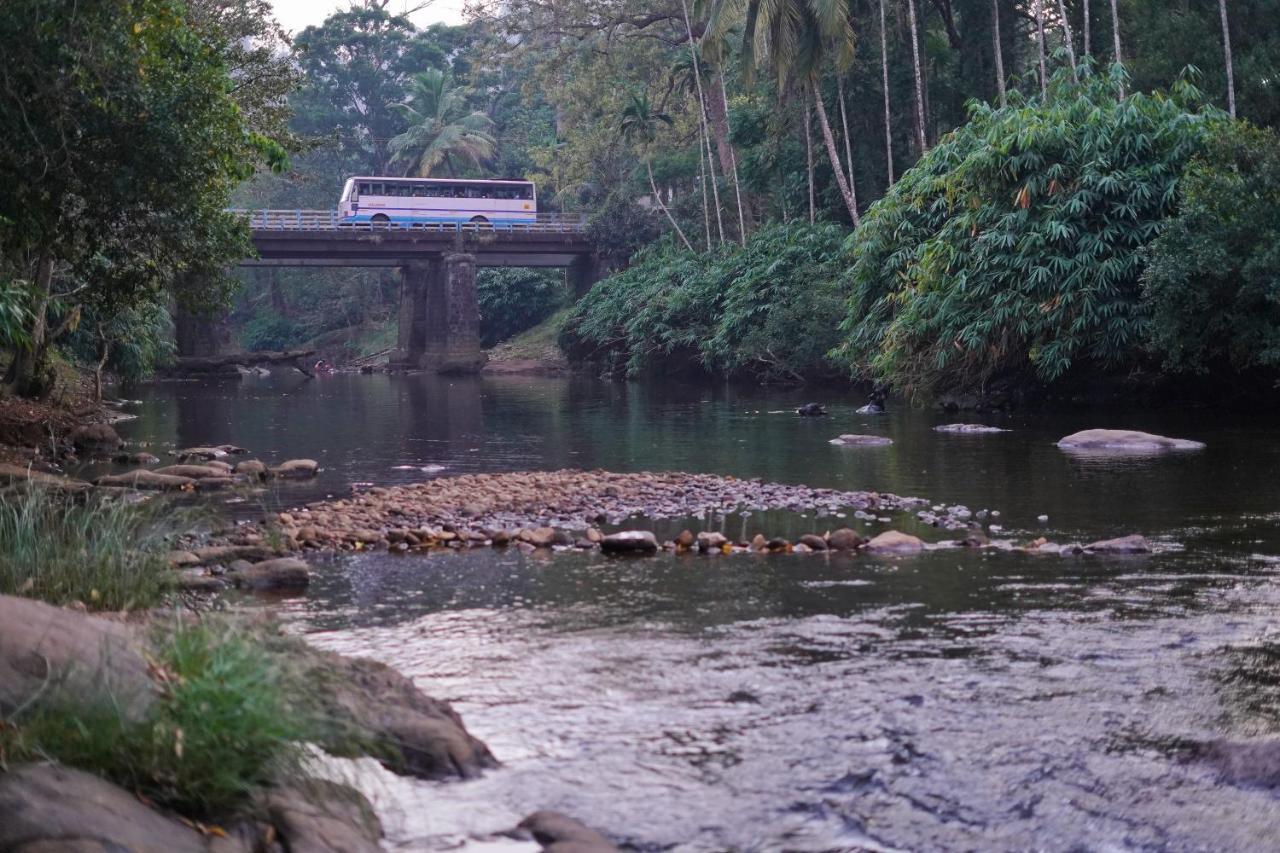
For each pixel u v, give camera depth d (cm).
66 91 1397
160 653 434
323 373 6016
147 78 1472
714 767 450
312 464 1541
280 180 7681
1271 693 539
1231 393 2359
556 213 6350
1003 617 695
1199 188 2042
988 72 3950
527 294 6575
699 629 671
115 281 1914
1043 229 2283
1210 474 1388
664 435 2105
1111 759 457
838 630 665
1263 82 2758
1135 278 2216
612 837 390
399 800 413
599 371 5156
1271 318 2019
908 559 898
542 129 7394
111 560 641
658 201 5506
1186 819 404
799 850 383
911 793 427
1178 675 569
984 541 963
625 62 5766
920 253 2553
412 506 1195
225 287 2194
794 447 1841
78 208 1691
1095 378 2495
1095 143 2294
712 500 1246
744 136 4534
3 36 1301
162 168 1523
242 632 468
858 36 3944
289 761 386
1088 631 658
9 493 845
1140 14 3225
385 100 8256
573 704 528
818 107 3672
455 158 7325
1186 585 784
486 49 5969
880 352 2706
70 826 315
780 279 3806
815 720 504
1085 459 1579
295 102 7881
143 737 365
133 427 2359
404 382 4716
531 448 1897
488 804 413
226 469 1500
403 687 496
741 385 4003
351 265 5903
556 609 727
